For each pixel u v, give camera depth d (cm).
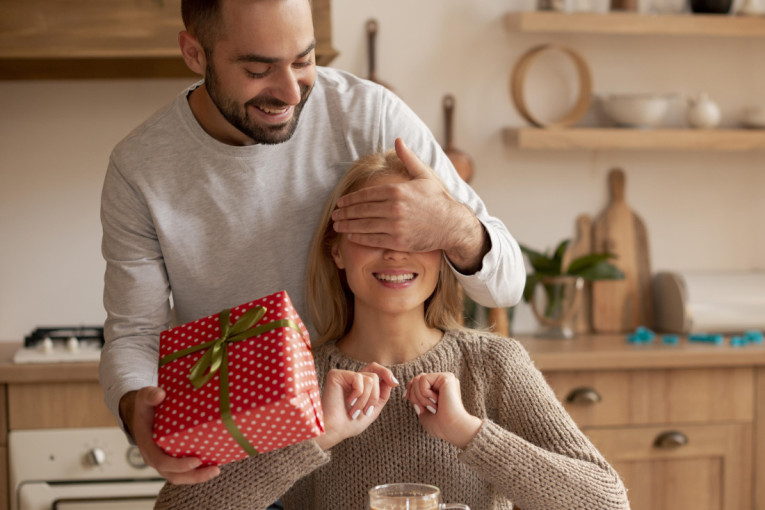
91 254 289
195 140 150
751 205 316
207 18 128
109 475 246
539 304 288
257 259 155
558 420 132
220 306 158
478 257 136
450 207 130
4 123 283
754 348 269
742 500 268
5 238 286
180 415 106
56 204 287
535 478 121
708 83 311
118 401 133
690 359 262
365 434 137
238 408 104
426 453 136
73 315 290
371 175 140
